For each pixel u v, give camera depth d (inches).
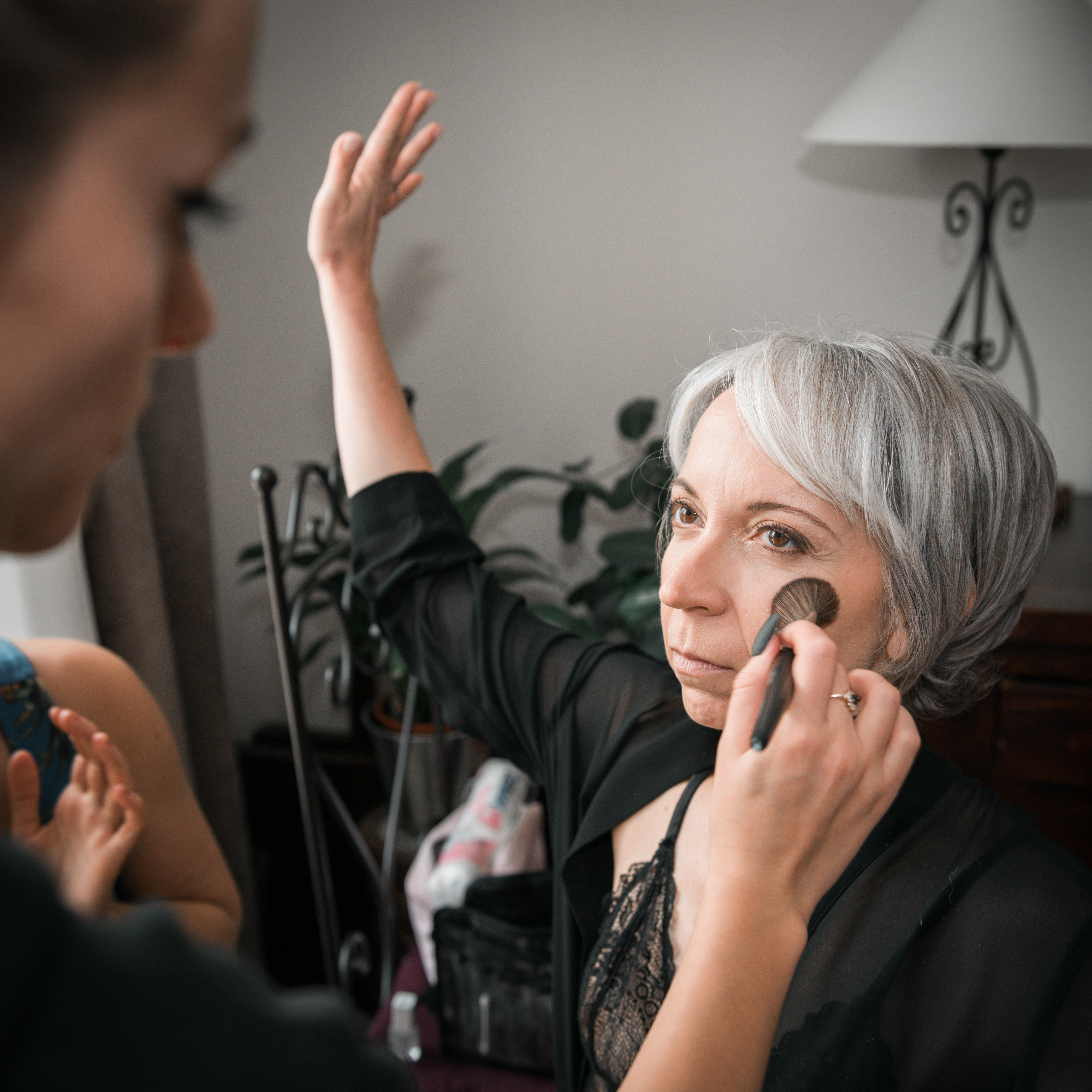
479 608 33.9
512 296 78.5
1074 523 69.4
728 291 76.4
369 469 35.1
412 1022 46.4
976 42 58.1
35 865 8.4
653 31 71.9
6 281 8.2
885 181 72.6
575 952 31.0
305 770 45.9
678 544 26.8
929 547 24.1
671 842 28.1
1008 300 73.2
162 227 9.0
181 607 64.1
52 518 9.7
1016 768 59.9
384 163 33.6
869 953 24.1
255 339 81.1
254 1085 8.7
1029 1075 21.8
